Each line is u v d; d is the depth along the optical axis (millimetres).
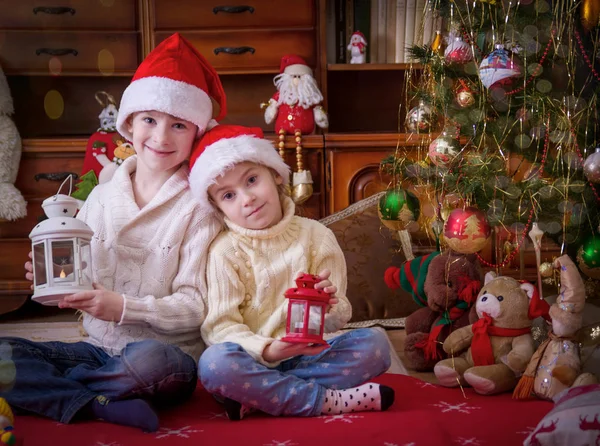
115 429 1333
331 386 1449
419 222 2061
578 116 1779
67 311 2990
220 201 1534
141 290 1551
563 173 1768
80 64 2984
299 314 1358
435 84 1896
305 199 2777
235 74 3127
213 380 1364
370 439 1247
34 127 3223
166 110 1528
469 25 1853
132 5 2980
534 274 2678
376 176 2822
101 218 1578
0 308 2842
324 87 3002
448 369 1646
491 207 1744
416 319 1891
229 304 1497
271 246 1544
